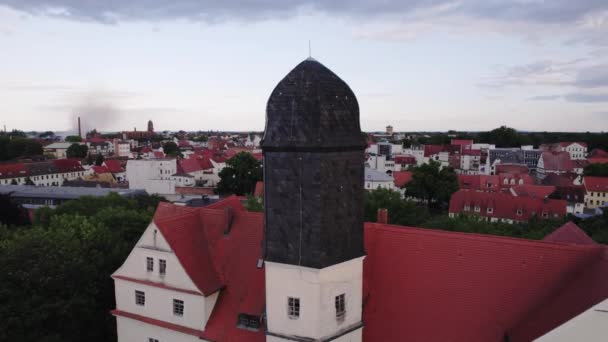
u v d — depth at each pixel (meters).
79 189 133.38
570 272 27.73
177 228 36.72
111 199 85.81
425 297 30.42
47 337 39.03
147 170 153.12
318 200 25.41
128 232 57.41
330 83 25.44
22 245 42.19
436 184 133.62
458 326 28.67
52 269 41.22
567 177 171.75
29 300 39.16
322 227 25.67
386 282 31.81
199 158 195.88
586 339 23.09
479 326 28.20
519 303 28.08
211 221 39.03
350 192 26.78
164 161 171.25
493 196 112.50
